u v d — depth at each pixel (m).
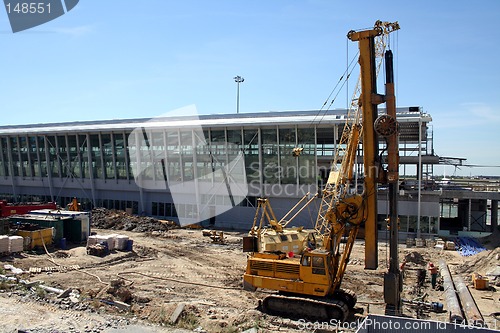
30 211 44.31
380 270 33.84
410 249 42.38
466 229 51.72
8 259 31.98
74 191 67.88
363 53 21.66
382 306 25.02
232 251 41.22
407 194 48.00
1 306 20.83
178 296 26.00
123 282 26.17
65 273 30.22
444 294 26.66
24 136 69.94
